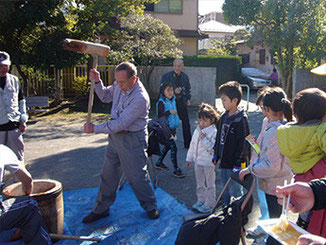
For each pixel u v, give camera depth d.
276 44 13.45
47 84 14.36
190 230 2.46
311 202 1.80
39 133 8.66
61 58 11.52
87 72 14.47
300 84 14.08
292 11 12.56
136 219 3.83
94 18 12.77
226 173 3.51
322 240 1.36
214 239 2.42
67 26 12.42
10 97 4.46
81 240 3.39
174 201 4.30
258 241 3.33
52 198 3.24
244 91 19.67
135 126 3.63
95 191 4.66
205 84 13.48
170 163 5.95
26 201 2.87
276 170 2.73
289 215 3.88
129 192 4.64
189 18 21.30
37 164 5.98
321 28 13.16
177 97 6.62
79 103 13.40
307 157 2.19
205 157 3.93
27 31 11.75
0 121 4.40
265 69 23.11
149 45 14.31
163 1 20.64
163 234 3.51
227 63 19.20
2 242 3.26
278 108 2.84
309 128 2.14
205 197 4.08
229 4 13.64
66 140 7.84
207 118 3.91
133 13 14.91
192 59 19.03
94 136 8.26
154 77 15.16
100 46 3.48
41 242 2.83
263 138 2.83
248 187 2.60
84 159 6.27
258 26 13.88
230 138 3.41
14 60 11.60
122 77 3.44
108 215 3.93
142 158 3.72
